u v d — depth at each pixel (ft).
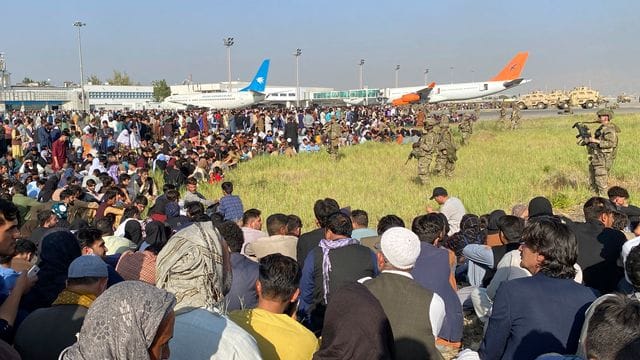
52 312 10.14
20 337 10.00
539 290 10.68
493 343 11.02
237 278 14.58
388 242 11.25
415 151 50.90
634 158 60.13
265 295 10.76
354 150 81.25
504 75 264.11
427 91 229.45
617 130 43.50
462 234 24.94
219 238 9.82
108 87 330.34
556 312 10.44
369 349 8.45
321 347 8.89
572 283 10.84
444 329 15.25
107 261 18.13
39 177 46.24
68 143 67.26
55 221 25.22
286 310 12.05
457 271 24.39
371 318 8.63
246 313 10.54
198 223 9.95
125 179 45.93
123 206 35.35
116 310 6.90
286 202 44.70
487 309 18.61
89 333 6.84
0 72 262.67
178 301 9.19
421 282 15.23
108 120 93.15
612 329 7.58
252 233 23.25
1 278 12.79
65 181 46.88
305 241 19.42
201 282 9.29
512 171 55.36
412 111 167.94
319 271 15.16
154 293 7.22
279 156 74.28
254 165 68.49
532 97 229.45
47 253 12.77
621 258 16.26
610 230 17.47
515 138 86.89
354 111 125.18
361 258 15.17
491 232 22.02
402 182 52.75
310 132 93.04
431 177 54.03
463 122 82.48
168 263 9.31
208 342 8.61
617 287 16.46
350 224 16.16
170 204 30.60
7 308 10.90
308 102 284.41
